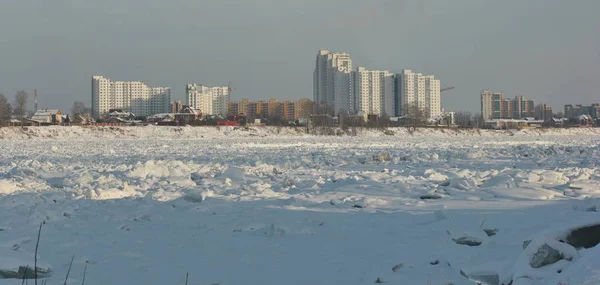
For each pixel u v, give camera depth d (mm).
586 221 9469
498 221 12203
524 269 7867
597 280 6719
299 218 13344
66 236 11648
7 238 11211
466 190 17172
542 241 8141
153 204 15711
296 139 93000
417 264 9258
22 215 14117
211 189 18922
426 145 66062
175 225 12789
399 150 52562
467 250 10070
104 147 62062
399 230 11906
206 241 11195
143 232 12086
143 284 8344
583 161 32094
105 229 12398
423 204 14984
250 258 9828
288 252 10258
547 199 15266
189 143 73750
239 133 109312
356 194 16953
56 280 8469
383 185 18703
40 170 27891
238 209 14766
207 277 8703
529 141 84688
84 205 15586
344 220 13117
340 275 8758
